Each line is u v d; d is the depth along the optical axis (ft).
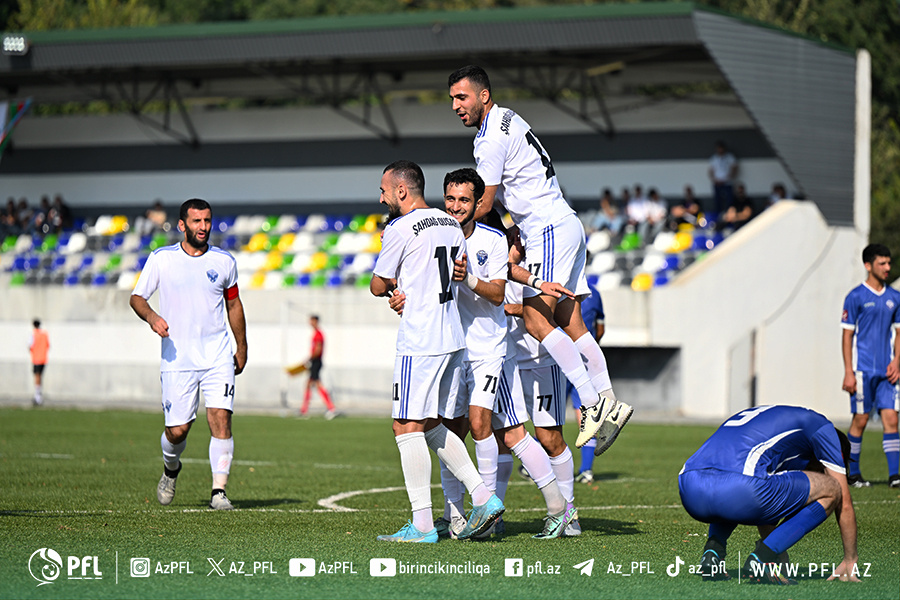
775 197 310.24
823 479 60.18
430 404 73.72
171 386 92.84
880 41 385.70
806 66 286.46
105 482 116.06
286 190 371.97
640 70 337.52
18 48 321.52
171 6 562.25
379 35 301.02
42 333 286.46
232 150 376.27
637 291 274.77
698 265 274.36
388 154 364.99
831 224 286.05
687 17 273.33
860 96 294.05
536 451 79.20
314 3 552.00
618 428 77.56
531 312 79.71
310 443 181.06
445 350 73.46
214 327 94.17
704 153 336.90
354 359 295.89
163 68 357.00
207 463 142.41
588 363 82.28
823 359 282.36
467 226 77.41
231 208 376.07
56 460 142.82
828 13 386.73
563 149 348.18
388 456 157.89
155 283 93.09
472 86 78.89
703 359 272.72
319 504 99.66
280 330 301.43
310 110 369.91
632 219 322.14
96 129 385.29
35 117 388.78
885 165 400.88
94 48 320.91
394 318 293.23
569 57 326.24
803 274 281.33
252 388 302.86
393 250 73.26
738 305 275.18
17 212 385.50
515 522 89.76
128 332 313.53
